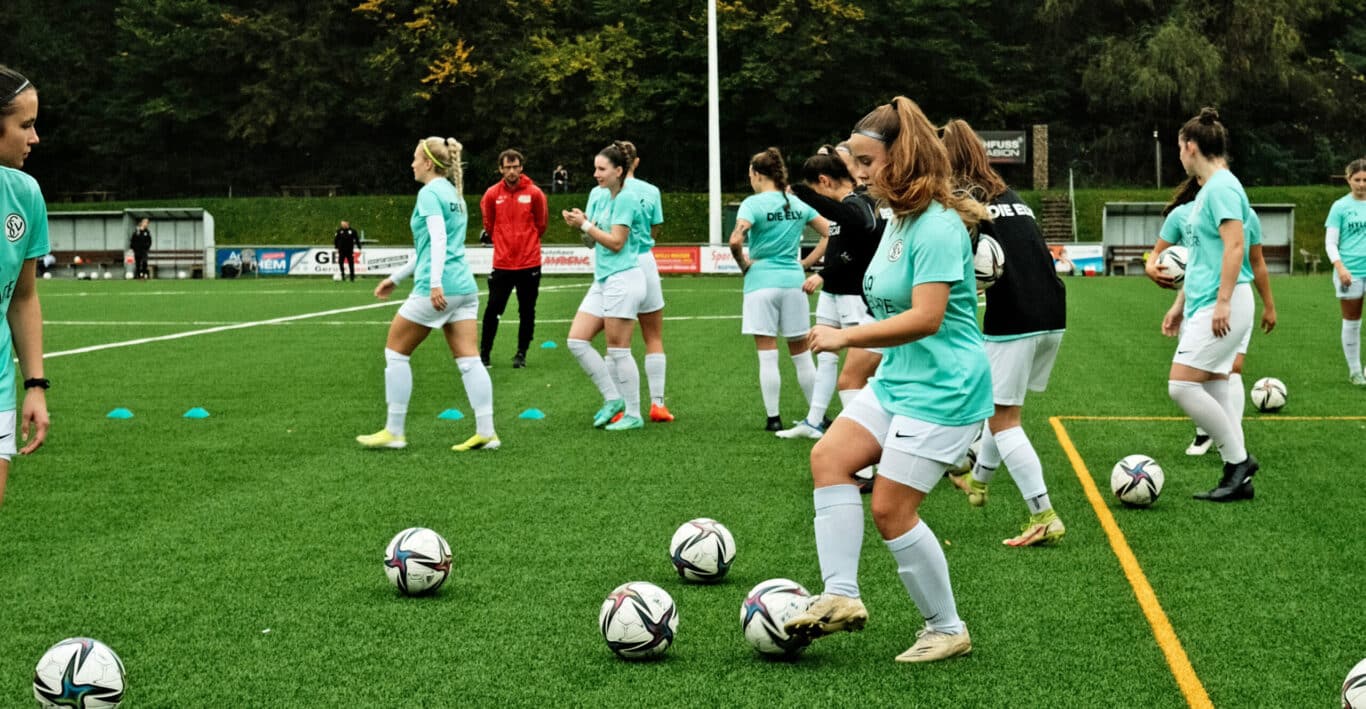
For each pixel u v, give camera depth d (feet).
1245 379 40.11
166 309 74.38
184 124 169.27
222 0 167.84
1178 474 24.75
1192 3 160.45
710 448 27.73
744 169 166.91
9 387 12.78
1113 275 129.80
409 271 27.30
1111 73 157.28
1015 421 19.30
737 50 160.25
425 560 16.31
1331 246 38.37
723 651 14.24
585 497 22.68
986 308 19.15
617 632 13.76
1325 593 16.48
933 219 12.85
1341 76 167.12
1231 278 21.26
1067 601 16.10
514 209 43.50
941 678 13.28
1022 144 152.25
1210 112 22.15
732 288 97.09
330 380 40.52
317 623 15.35
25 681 13.42
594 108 159.02
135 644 14.60
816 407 28.81
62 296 88.94
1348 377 40.42
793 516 21.09
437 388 38.63
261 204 158.61
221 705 12.65
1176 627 15.06
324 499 22.58
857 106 165.17
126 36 171.01
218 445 28.40
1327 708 12.44
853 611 13.19
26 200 12.73
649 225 31.19
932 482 13.23
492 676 13.43
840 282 24.75
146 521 20.90
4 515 21.38
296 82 164.35
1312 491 22.98
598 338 55.06
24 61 170.50
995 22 172.55
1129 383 39.09
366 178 171.42
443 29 157.17
